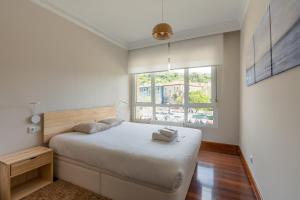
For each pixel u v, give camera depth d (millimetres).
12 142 2102
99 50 3523
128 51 4492
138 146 1940
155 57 4098
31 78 2303
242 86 3002
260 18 1768
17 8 2135
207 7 2672
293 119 1062
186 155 1768
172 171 1477
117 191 1798
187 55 3691
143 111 4496
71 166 2145
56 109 2639
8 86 2064
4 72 2025
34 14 2330
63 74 2752
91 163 1943
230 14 2895
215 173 2465
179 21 3137
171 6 2639
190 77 3795
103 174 1892
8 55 2057
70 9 2707
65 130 2707
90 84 3299
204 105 3641
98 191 1930
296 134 1022
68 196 1892
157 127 3020
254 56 1998
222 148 3469
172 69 3889
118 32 3648
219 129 3510
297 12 925
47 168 2217
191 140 2221
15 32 2119
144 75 4445
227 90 3414
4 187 1780
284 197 1195
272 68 1352
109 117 3721
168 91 4102
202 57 3535
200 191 2010
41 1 2389
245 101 2707
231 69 3369
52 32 2572
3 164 1781
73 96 2934
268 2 1495
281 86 1253
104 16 2951
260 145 1824
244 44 2805
